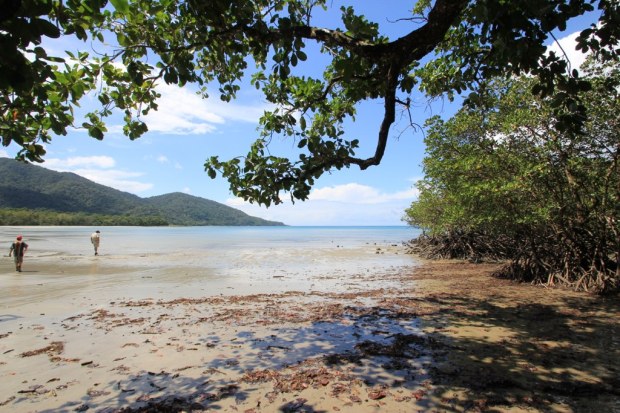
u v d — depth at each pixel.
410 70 7.14
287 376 5.09
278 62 4.93
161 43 4.91
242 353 6.04
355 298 10.74
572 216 11.68
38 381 5.00
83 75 4.31
